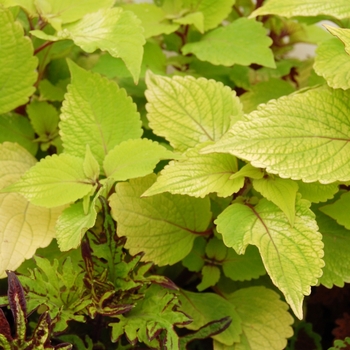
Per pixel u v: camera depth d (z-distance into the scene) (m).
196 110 0.59
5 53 0.59
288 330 0.58
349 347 0.56
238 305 0.59
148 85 0.59
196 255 0.60
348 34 0.53
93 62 0.71
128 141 0.57
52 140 0.65
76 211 0.55
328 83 0.55
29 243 0.56
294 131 0.53
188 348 0.60
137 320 0.53
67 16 0.61
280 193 0.53
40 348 0.50
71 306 0.53
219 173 0.55
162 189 0.53
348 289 0.62
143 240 0.56
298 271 0.51
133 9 0.69
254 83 0.70
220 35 0.67
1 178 0.59
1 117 0.64
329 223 0.58
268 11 0.59
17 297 0.50
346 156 0.53
